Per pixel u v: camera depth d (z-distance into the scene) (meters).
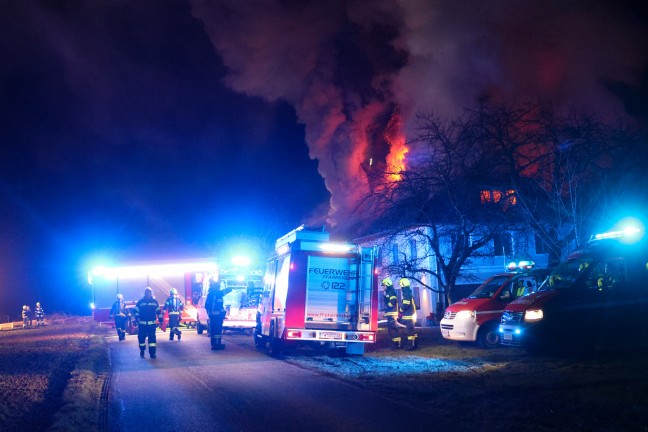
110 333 26.72
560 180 17.55
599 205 16.94
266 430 7.04
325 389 9.68
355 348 14.34
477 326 14.88
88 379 11.16
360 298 14.38
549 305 12.19
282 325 14.30
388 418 7.40
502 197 18.84
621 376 9.54
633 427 6.25
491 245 26.16
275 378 11.05
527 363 11.80
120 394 9.86
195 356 15.49
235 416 7.81
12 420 8.17
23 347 20.73
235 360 14.31
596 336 12.05
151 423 7.61
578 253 13.14
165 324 24.12
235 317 23.30
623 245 12.57
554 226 17.86
